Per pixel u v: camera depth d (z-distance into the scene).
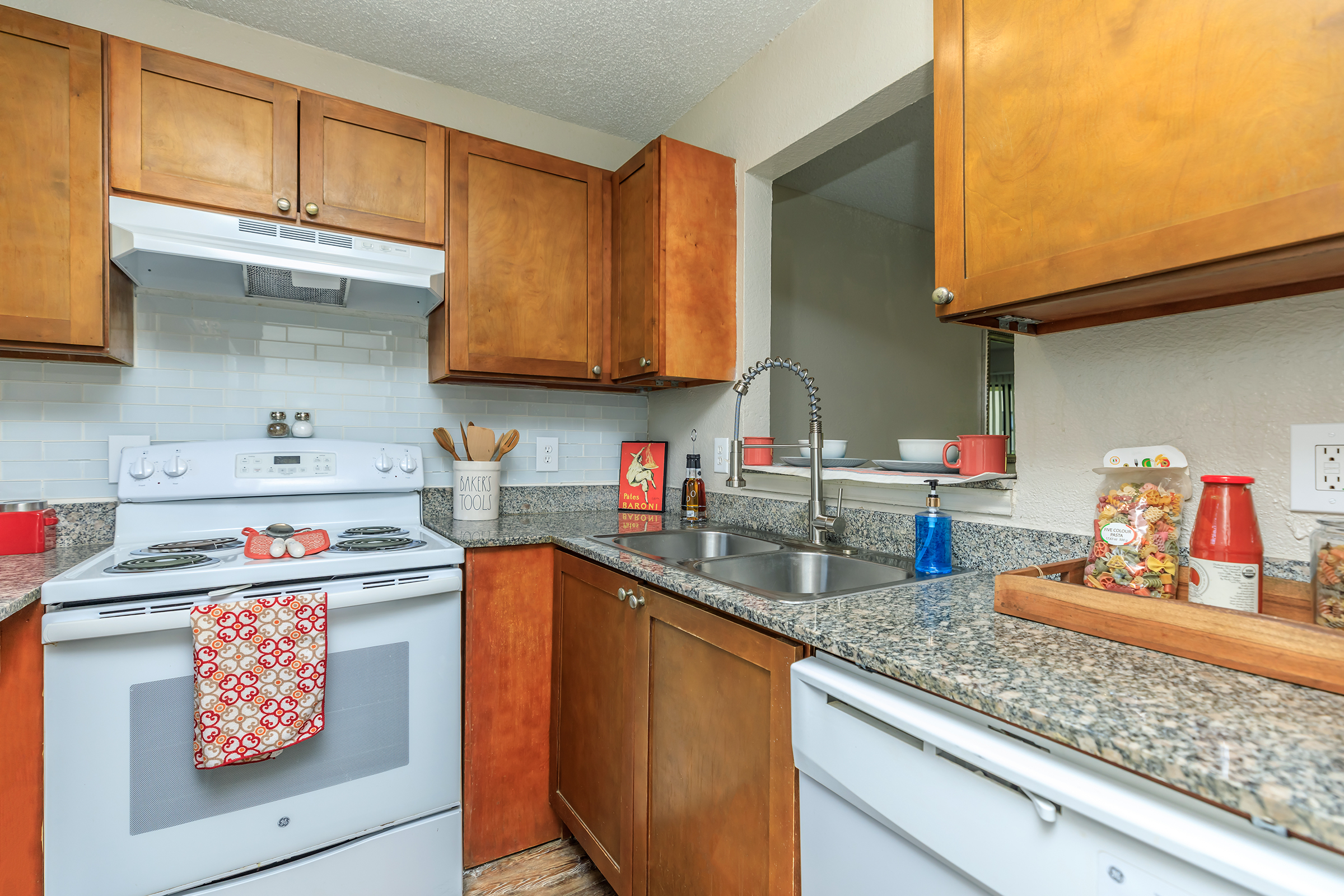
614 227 2.08
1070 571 1.00
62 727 1.12
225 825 1.25
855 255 3.20
